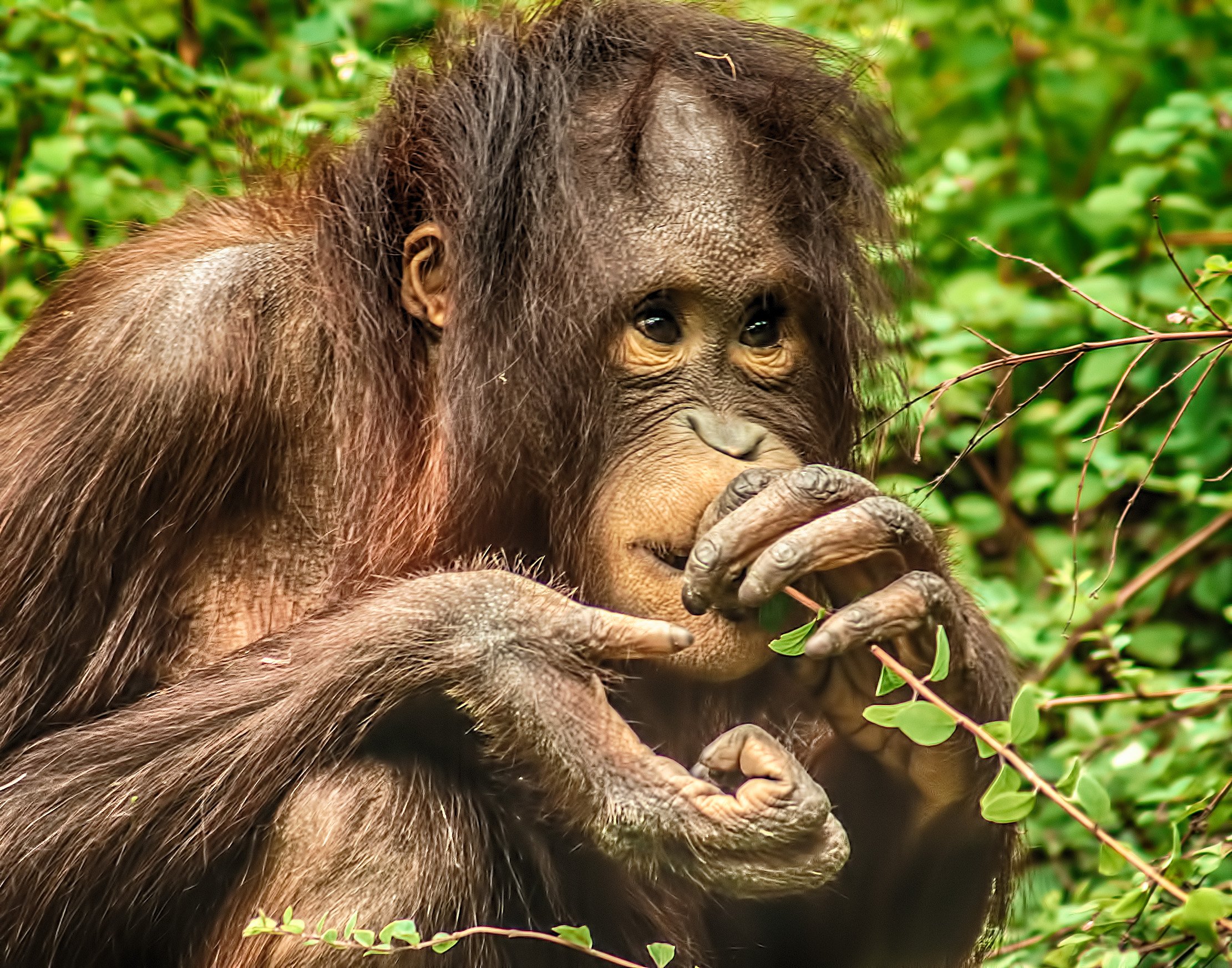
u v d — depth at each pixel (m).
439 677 6.26
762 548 6.04
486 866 6.61
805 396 7.13
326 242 7.45
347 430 7.24
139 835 6.53
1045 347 11.81
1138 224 11.69
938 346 10.85
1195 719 9.27
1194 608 11.30
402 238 7.48
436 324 7.30
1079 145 12.74
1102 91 12.64
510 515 7.04
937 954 7.27
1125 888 8.05
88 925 6.65
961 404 10.98
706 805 5.98
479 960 6.45
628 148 6.91
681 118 7.04
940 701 5.68
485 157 7.16
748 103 7.15
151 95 11.55
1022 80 12.70
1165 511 11.20
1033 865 9.45
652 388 6.86
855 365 7.44
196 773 6.50
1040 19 12.48
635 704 7.14
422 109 7.66
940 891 7.13
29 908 6.60
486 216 7.07
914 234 8.90
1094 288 10.96
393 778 6.44
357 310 7.31
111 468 7.15
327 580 7.19
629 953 7.12
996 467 12.22
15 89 11.38
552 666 6.20
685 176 6.91
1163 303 11.11
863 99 8.09
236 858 6.66
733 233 6.85
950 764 6.65
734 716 7.41
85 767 6.64
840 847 5.95
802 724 7.57
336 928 6.24
